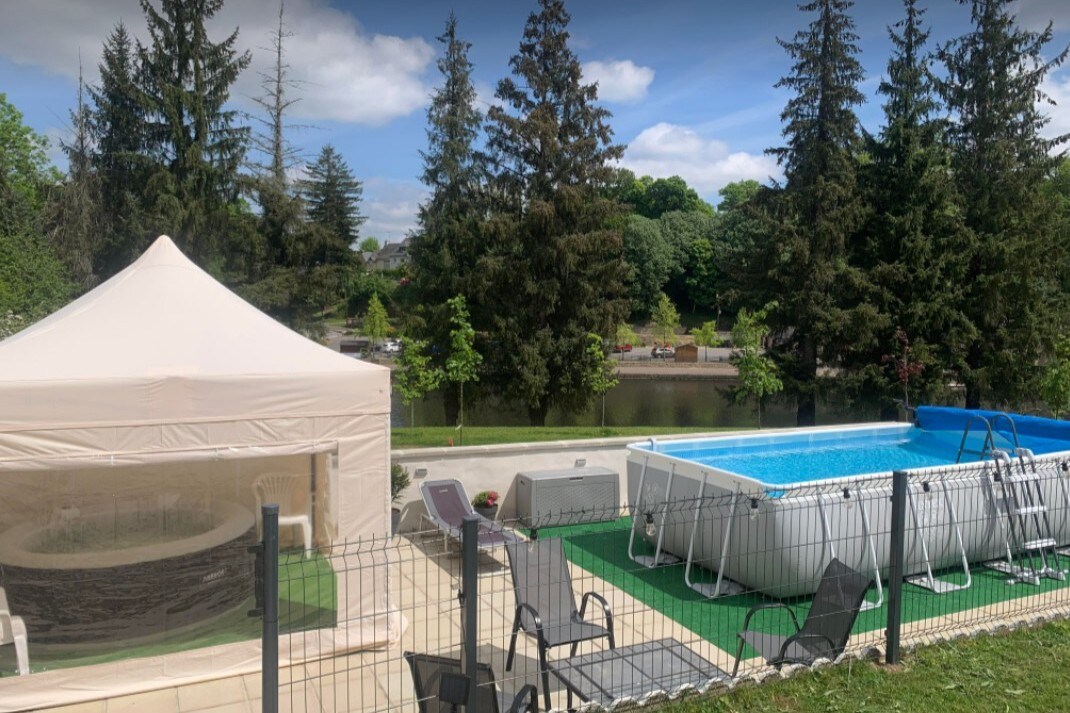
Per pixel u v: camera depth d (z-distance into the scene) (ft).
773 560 23.57
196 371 19.74
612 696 15.74
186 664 19.03
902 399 76.43
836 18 83.82
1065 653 19.29
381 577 21.20
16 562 18.03
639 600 24.49
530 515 32.76
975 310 77.05
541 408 87.61
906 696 16.96
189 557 19.49
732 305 87.10
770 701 16.70
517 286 84.84
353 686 18.67
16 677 17.53
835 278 79.82
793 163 85.51
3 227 78.23
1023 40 79.20
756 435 36.83
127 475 19.12
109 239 86.48
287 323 96.58
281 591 20.42
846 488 23.27
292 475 20.93
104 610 18.67
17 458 17.72
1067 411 63.82
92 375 18.69
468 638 13.42
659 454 28.68
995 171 79.51
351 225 151.43
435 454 33.73
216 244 89.04
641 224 245.04
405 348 60.80
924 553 25.31
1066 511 28.99
